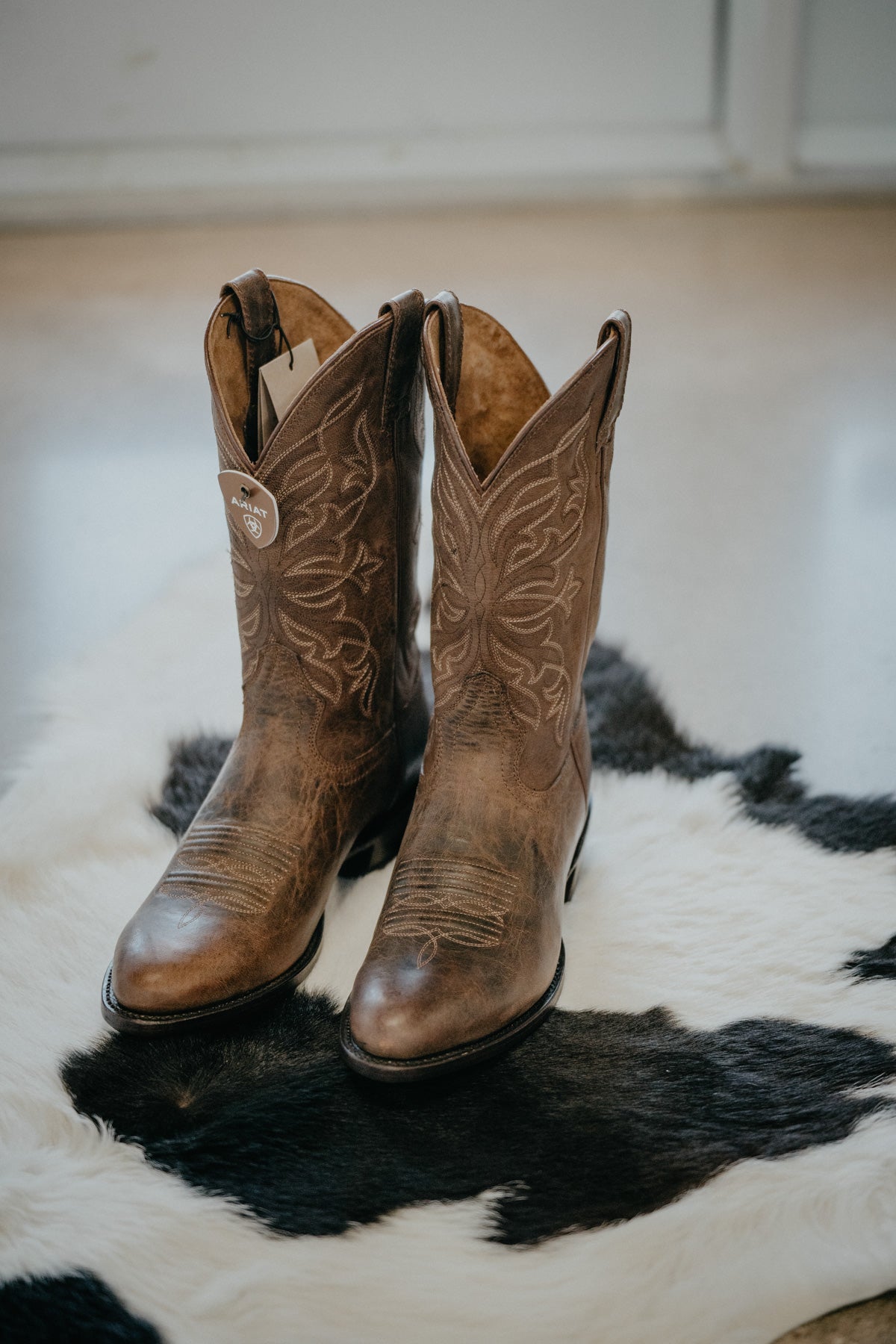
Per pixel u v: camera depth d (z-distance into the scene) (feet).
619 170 9.50
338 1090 2.72
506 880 2.89
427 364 2.61
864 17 8.75
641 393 6.72
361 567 3.01
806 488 5.67
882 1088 2.68
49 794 3.75
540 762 3.01
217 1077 2.76
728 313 7.70
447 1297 2.29
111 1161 2.56
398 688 3.34
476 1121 2.65
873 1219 2.38
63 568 5.25
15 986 3.03
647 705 4.18
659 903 3.29
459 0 8.78
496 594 2.78
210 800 3.16
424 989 2.65
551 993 2.91
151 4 8.68
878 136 9.28
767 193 9.66
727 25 8.79
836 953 3.08
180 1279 2.32
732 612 4.75
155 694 4.30
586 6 8.81
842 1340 2.24
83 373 7.18
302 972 3.01
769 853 3.46
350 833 3.25
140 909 2.95
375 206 9.69
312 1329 2.24
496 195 9.68
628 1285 2.29
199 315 7.93
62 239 9.48
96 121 9.20
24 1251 2.36
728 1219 2.39
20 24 8.70
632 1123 2.63
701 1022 2.90
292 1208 2.45
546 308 7.79
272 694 3.12
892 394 6.53
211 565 5.22
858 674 4.33
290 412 2.69
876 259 8.47
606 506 2.98
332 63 9.04
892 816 3.58
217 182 9.39
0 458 6.24
